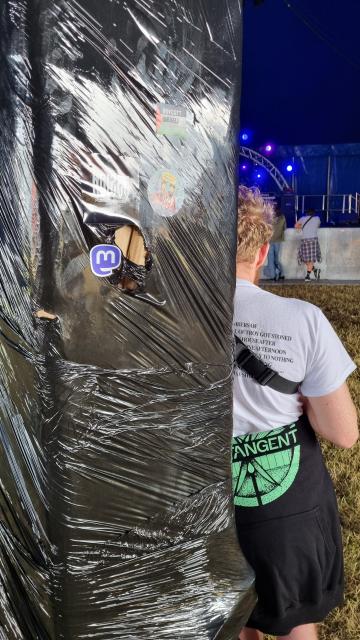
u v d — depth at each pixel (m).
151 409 1.29
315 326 1.72
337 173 17.02
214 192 1.29
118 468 1.28
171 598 1.39
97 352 1.22
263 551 1.75
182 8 1.19
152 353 1.27
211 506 1.41
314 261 11.95
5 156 1.15
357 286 10.79
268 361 1.75
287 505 1.76
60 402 1.20
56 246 1.15
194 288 1.30
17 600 1.34
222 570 1.47
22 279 1.17
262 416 1.78
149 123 1.19
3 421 1.26
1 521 1.32
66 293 1.17
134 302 1.24
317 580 1.78
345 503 3.41
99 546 1.29
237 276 1.86
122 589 1.33
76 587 1.28
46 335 1.18
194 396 1.34
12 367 1.22
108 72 1.14
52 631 1.30
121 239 1.22
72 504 1.24
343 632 2.57
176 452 1.34
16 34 1.10
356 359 5.76
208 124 1.26
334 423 1.74
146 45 1.17
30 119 1.12
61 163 1.13
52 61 1.10
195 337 1.32
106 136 1.16
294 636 1.83
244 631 2.04
